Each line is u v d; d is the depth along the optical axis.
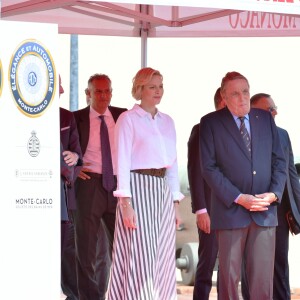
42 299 10.54
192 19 18.28
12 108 10.32
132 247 13.09
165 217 13.38
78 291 15.93
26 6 15.63
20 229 10.41
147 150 13.16
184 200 21.97
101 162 15.73
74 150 14.31
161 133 13.34
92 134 15.77
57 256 10.60
